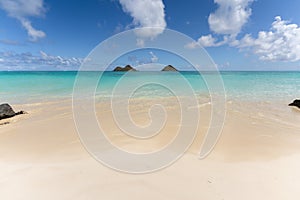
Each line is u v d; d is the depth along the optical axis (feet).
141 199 10.89
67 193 11.46
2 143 19.15
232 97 42.80
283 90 53.36
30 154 16.74
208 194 11.32
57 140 19.79
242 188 11.87
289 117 28.50
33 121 26.66
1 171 14.01
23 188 11.96
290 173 13.56
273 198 11.00
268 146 18.25
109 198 11.00
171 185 12.14
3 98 43.14
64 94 47.32
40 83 72.59
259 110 32.24
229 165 14.66
